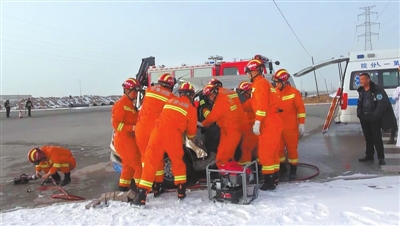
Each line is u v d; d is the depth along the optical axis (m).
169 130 4.31
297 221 3.43
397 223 3.19
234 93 5.33
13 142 12.53
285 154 6.12
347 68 9.94
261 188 4.69
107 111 31.14
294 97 5.51
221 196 4.23
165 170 5.33
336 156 7.29
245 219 3.61
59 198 5.45
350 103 9.88
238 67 12.98
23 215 4.35
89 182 6.41
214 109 4.87
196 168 5.44
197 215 3.84
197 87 6.22
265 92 4.50
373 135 6.24
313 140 9.69
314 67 10.90
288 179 5.64
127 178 5.17
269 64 13.36
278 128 4.63
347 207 3.69
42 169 6.32
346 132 10.95
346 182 4.88
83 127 16.92
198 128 5.33
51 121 21.42
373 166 6.21
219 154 4.96
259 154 4.71
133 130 4.81
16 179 6.52
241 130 5.29
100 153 9.52
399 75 9.35
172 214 3.93
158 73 14.38
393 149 7.67
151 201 4.53
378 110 6.02
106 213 4.11
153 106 4.63
